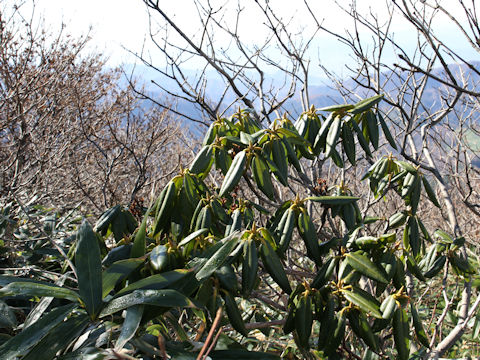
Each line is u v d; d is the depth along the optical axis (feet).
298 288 5.14
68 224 9.69
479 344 9.43
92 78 18.95
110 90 19.12
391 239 5.34
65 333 3.79
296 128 6.33
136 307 3.87
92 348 3.82
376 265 5.42
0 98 14.44
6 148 14.28
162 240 5.68
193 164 5.76
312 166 7.40
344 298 5.23
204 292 4.66
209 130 6.26
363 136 6.04
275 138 5.77
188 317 5.38
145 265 4.58
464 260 6.37
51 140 14.78
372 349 4.97
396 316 4.93
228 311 4.71
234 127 6.27
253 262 4.66
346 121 6.09
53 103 15.14
